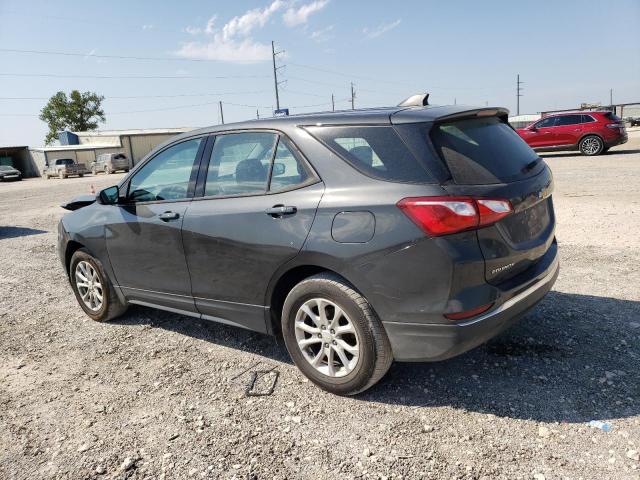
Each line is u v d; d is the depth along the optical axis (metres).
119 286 4.44
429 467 2.47
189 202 3.72
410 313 2.75
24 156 53.84
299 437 2.78
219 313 3.68
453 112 2.96
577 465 2.41
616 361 3.33
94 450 2.80
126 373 3.70
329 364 3.14
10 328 4.79
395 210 2.72
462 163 2.75
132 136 54.59
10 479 2.61
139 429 2.97
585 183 11.52
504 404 2.95
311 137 3.14
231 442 2.78
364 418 2.92
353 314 2.93
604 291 4.59
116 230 4.21
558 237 6.73
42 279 6.64
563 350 3.53
